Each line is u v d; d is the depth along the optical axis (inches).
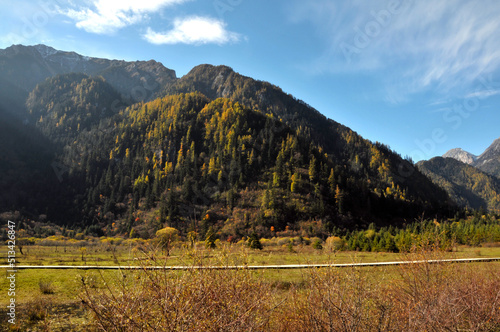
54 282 593.3
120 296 124.6
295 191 4751.5
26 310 415.2
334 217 4232.3
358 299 176.1
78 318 355.9
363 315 175.6
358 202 4879.4
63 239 3208.7
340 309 166.2
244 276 165.6
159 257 146.3
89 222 4842.5
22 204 4970.5
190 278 142.4
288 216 4065.0
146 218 4311.0
